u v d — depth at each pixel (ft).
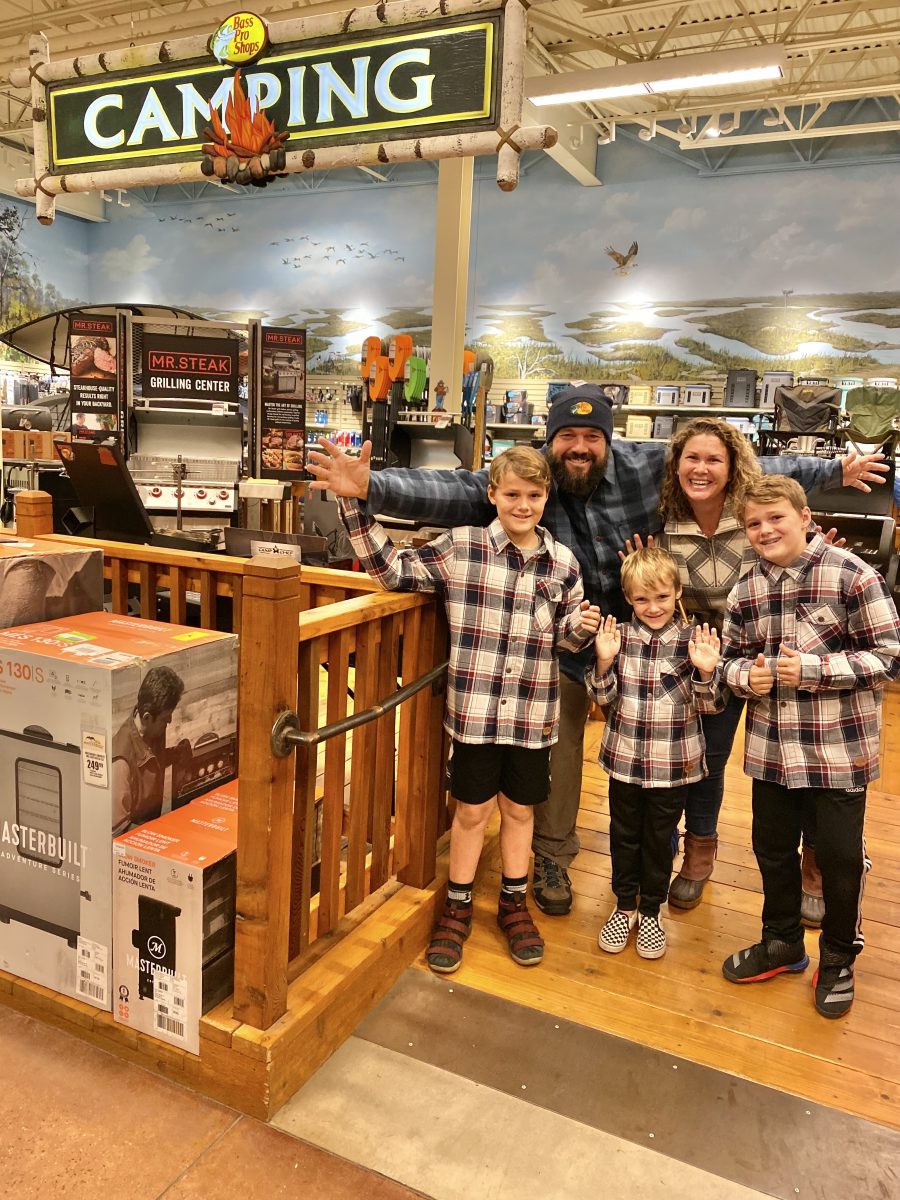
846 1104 6.00
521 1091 5.94
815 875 8.45
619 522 8.19
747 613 7.19
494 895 8.64
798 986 7.38
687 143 34.12
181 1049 5.76
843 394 36.63
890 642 6.49
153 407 20.02
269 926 5.49
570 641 7.23
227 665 6.64
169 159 9.45
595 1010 6.89
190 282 49.75
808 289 37.09
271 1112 5.55
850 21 28.94
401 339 21.07
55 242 49.78
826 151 36.27
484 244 42.47
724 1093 6.04
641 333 40.01
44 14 30.78
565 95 25.49
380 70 8.34
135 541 14.43
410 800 7.66
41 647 6.10
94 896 5.96
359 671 6.81
